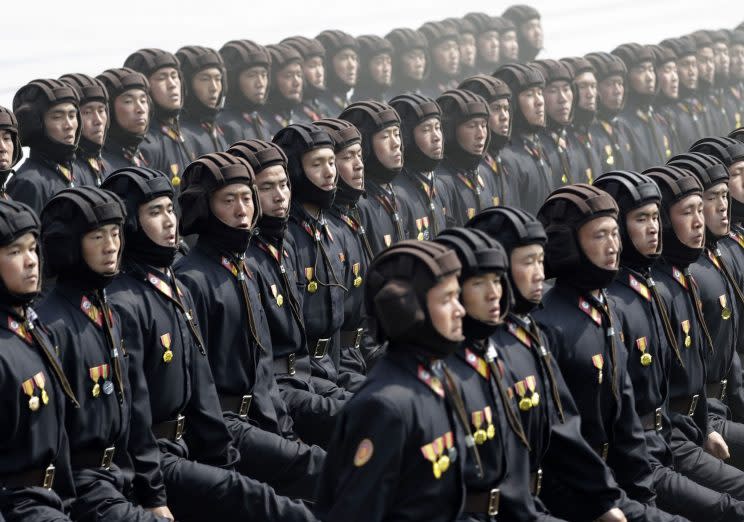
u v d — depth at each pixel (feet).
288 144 57.77
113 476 44.55
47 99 67.62
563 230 46.32
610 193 50.31
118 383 44.96
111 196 44.86
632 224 50.11
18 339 41.73
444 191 75.00
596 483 43.57
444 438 37.35
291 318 54.75
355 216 62.95
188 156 80.12
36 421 41.60
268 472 50.01
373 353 61.57
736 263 60.54
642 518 44.32
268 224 54.08
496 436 39.45
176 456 47.52
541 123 84.33
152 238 47.57
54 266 44.55
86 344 44.39
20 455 41.55
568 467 43.78
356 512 36.14
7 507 41.42
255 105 86.63
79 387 44.06
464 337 39.60
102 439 44.47
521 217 42.29
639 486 47.57
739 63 113.60
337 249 59.62
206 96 81.51
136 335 46.65
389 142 66.80
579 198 46.29
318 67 94.48
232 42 87.30
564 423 43.50
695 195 53.31
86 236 44.14
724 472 52.42
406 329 36.60
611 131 95.04
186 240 73.41
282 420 52.47
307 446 50.49
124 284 47.37
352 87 99.66
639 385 50.42
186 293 49.47
